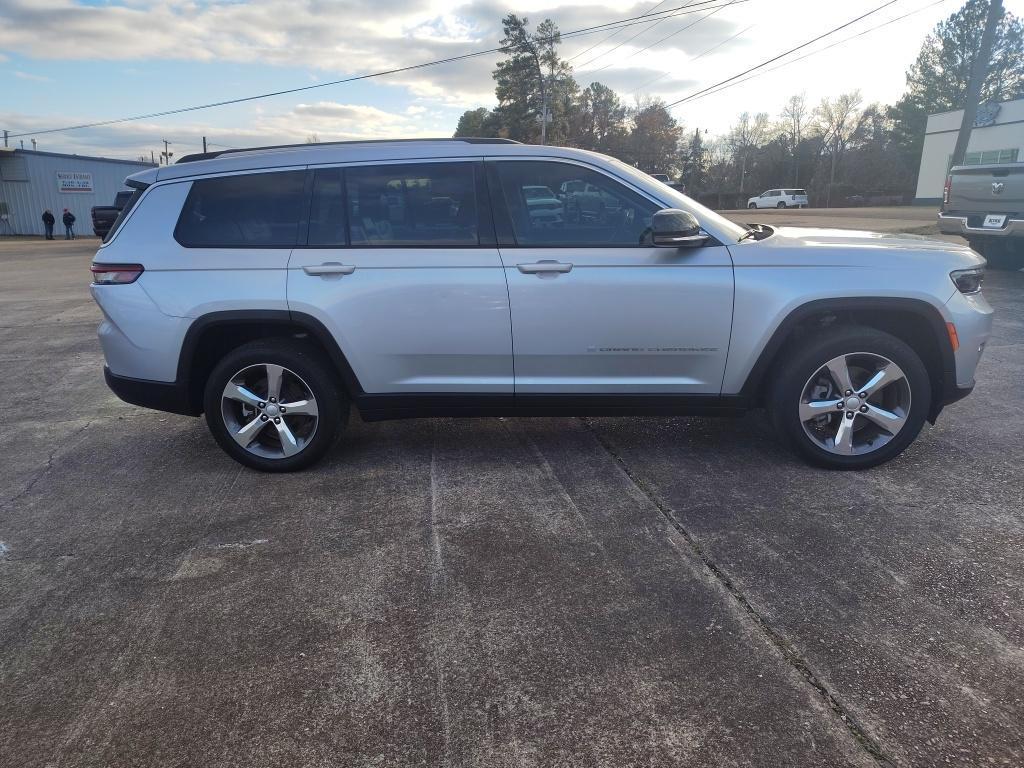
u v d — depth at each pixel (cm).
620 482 404
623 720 229
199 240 409
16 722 235
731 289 388
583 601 293
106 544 352
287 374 414
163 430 520
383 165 404
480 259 395
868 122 7625
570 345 399
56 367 719
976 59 1783
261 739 226
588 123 8200
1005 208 1002
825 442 409
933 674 245
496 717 232
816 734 221
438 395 414
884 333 394
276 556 335
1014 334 720
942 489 383
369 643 271
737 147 9031
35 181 3647
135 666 261
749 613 281
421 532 354
